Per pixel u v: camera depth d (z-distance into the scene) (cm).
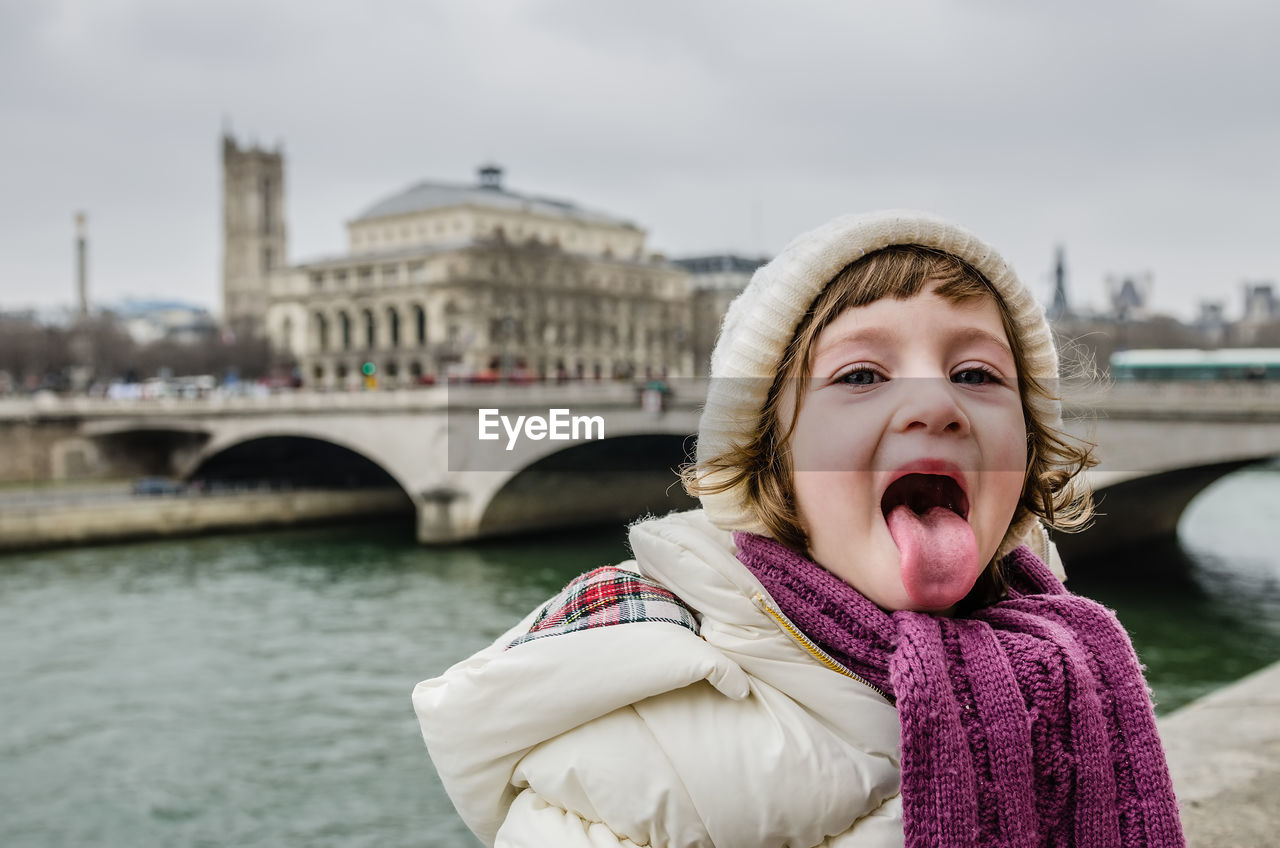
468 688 144
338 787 1680
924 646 135
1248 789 452
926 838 130
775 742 136
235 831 1541
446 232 10275
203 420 5322
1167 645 2525
